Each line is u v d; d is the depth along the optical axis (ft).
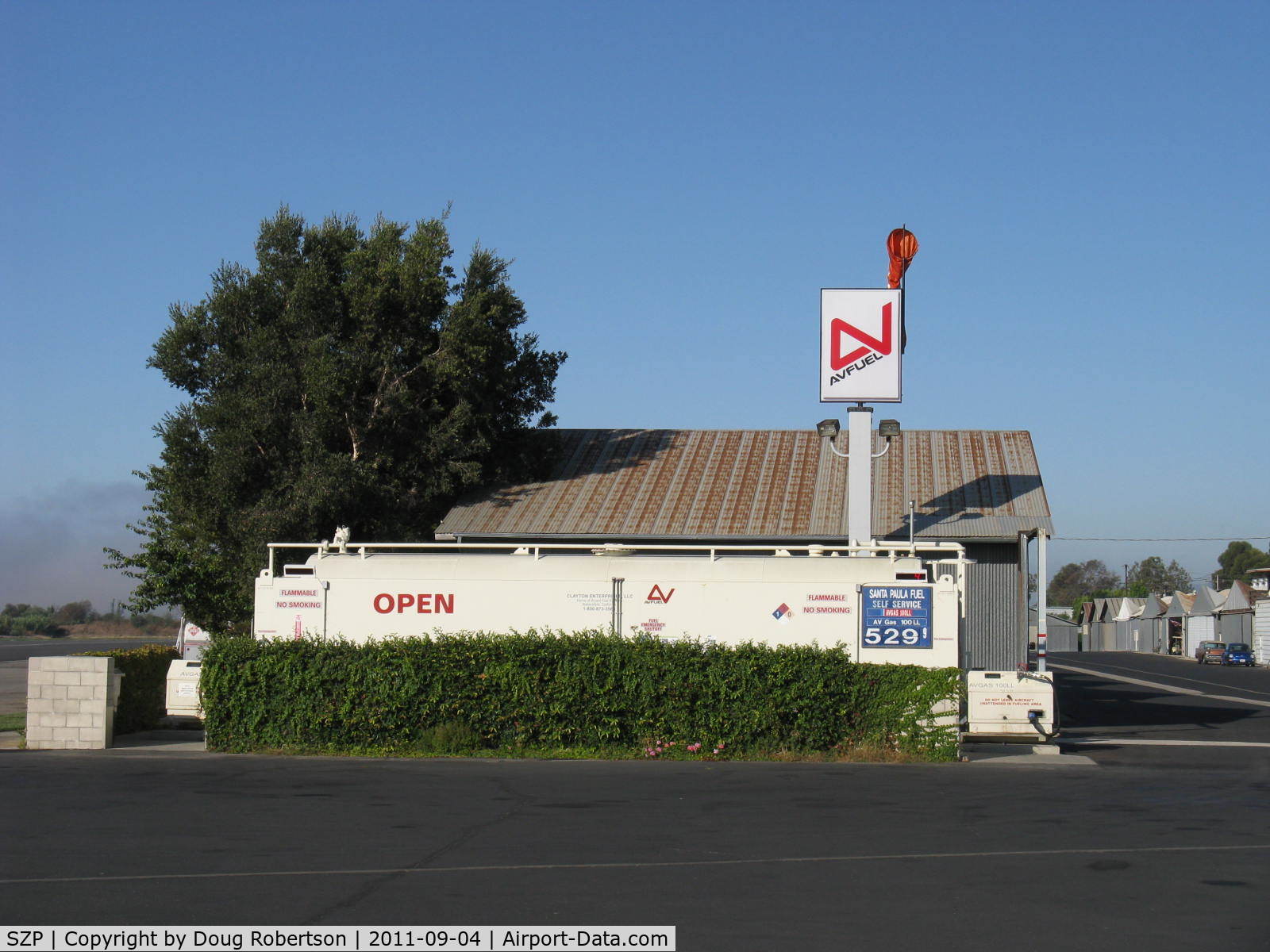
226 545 94.48
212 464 90.48
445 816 37.76
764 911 25.50
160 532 95.91
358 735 58.23
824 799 42.37
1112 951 22.71
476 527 89.35
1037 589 80.43
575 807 40.01
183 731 68.85
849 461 82.02
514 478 99.04
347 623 65.57
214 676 58.59
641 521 88.28
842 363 82.48
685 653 57.98
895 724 57.16
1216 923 24.82
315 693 58.34
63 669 59.93
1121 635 399.65
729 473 96.27
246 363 93.20
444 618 65.00
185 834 34.27
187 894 26.63
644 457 101.14
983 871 29.66
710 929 24.02
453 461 94.17
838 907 25.90
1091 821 37.52
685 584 63.77
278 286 96.94
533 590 64.59
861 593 62.69
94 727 59.52
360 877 28.50
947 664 61.98
